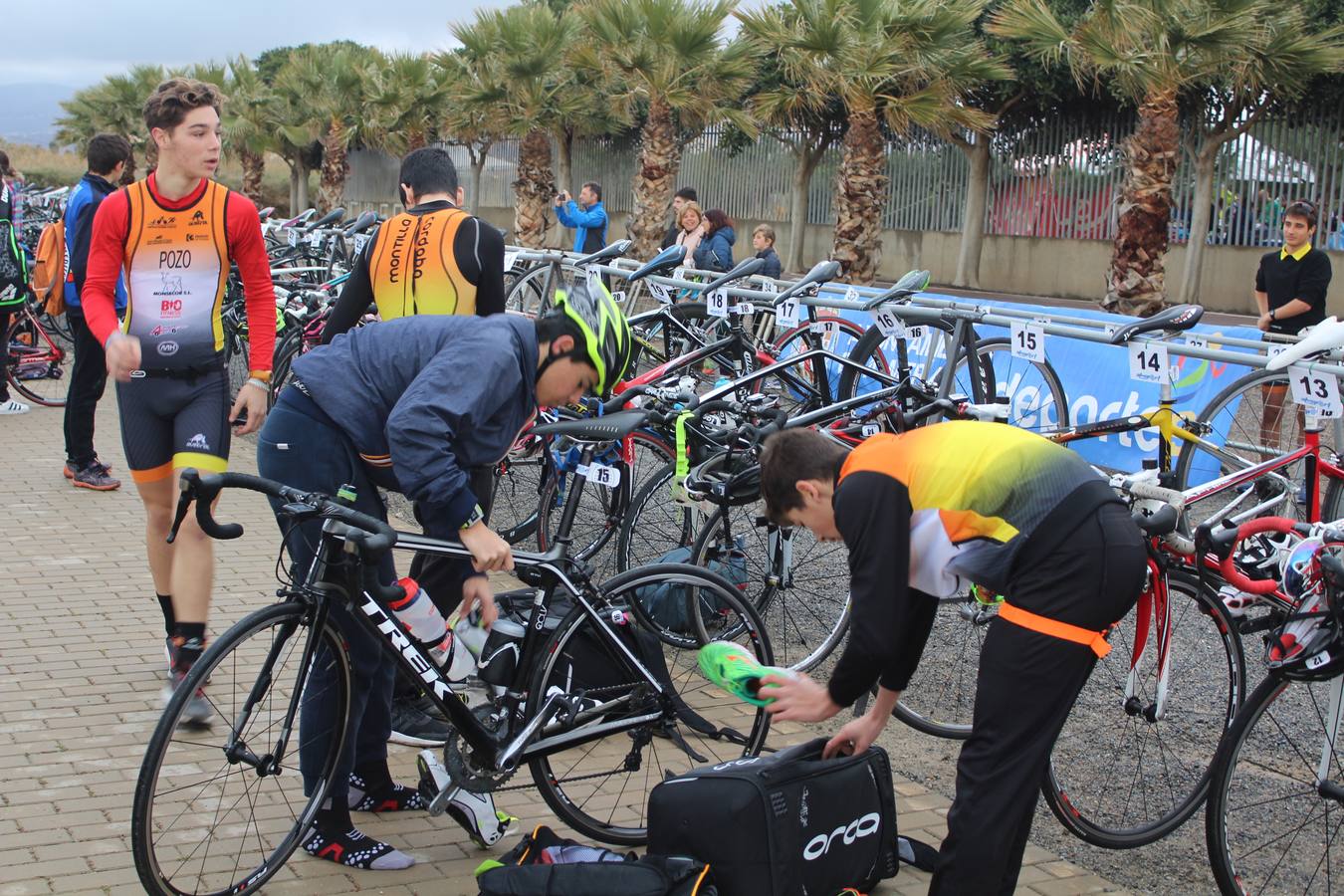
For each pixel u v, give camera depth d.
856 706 4.50
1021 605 2.80
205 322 4.31
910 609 2.97
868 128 15.09
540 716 3.37
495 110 21.58
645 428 5.18
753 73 17.56
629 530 5.12
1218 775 3.28
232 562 5.87
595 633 3.51
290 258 12.13
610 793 3.72
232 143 30.56
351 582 3.06
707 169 24.11
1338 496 4.96
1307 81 14.16
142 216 4.22
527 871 2.89
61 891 3.07
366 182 31.91
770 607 5.02
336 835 3.33
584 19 17.95
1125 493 3.79
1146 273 13.16
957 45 14.87
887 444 2.87
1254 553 3.87
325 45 29.77
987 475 2.77
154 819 3.42
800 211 21.66
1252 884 3.43
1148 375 5.31
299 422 3.28
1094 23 12.74
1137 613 3.79
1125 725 4.26
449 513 3.07
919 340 7.97
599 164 26.14
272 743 3.17
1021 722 2.78
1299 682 3.35
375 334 3.31
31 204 18.12
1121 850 3.71
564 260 9.35
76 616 5.09
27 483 7.24
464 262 4.57
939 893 2.81
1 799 3.54
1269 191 16.45
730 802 2.91
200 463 4.30
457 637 3.33
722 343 6.44
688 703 4.36
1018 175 19.47
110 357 3.99
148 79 33.22
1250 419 6.39
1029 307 8.04
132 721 4.11
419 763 3.51
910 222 21.19
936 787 4.00
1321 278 8.13
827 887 3.06
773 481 2.96
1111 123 18.20
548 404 3.33
